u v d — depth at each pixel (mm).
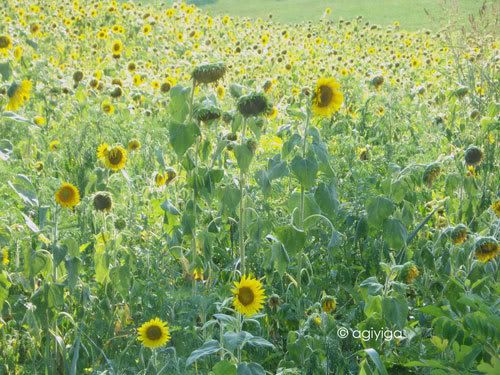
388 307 2998
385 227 3607
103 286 3650
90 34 13836
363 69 11688
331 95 3447
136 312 3516
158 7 18750
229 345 2619
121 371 3082
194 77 3359
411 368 2926
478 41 8648
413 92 7699
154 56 12156
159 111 6852
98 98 6793
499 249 3307
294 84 9641
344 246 3975
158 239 3857
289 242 3443
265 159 4793
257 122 3998
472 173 4414
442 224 4234
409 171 3854
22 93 3996
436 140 5957
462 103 6570
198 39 14164
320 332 3184
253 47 13195
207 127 3574
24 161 5000
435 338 2596
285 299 3723
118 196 4199
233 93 3629
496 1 8281
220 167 4023
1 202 3367
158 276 3643
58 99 6891
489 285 3287
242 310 2680
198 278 3803
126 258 3494
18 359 3270
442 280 3590
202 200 3908
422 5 28438
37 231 3105
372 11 28359
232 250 4176
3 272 3082
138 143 5352
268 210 4078
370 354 2586
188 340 3191
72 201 3357
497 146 5113
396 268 3152
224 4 33906
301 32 18578
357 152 5238
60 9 15586
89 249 3842
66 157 5262
